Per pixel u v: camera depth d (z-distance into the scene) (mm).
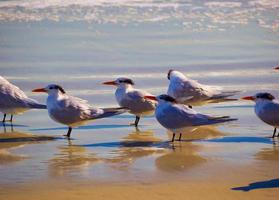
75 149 14469
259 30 28656
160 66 23156
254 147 14469
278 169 12688
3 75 21844
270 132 15898
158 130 16375
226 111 17984
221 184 11742
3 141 15242
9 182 12000
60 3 33469
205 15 31188
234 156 13711
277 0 34062
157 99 15312
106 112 15898
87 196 11148
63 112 15547
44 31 28516
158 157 13727
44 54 24953
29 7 32719
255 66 23156
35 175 12438
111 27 29125
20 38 27359
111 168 12875
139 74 22078
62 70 22609
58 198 11070
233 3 33531
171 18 30641
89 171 12672
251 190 11391
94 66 23141
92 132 16172
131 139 15406
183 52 25203
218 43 26609
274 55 24797
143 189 11500
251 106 18562
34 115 18000
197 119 14914
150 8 32344
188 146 14664
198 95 17672
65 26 29328
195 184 11766
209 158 13586
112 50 25531
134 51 25359
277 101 15375
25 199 11062
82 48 25844
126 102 16828
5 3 33469
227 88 20141
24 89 20219
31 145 14859
